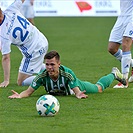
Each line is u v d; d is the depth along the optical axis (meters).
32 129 16.42
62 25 60.75
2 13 23.83
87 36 50.38
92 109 19.19
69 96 21.61
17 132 16.08
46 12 56.41
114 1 56.34
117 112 18.70
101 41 46.28
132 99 21.11
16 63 33.16
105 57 36.00
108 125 16.88
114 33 25.23
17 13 24.16
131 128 16.52
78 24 61.81
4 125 16.92
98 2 56.56
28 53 24.42
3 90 23.39
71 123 17.12
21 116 18.14
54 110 18.02
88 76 27.45
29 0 45.69
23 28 24.12
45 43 24.88
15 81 26.02
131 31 24.34
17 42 24.25
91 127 16.64
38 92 22.77
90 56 36.53
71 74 21.12
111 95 21.89
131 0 24.47
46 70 21.22
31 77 24.50
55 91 21.56
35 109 19.23
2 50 24.39
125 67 24.27
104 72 29.02
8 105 19.95
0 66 30.69
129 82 25.69
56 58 20.73
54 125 16.88
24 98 21.27
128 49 24.39
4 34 24.03
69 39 47.94
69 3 56.62
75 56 36.53
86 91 22.00
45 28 57.44
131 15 24.55
